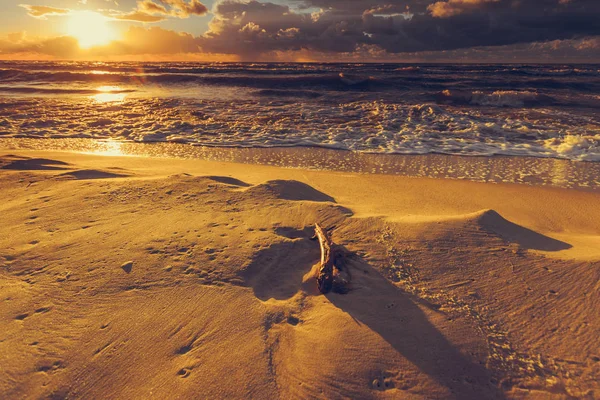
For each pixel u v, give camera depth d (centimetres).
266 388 215
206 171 722
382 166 798
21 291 300
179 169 731
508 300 280
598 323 255
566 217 539
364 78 2428
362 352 236
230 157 866
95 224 411
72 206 458
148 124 1212
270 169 763
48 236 385
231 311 276
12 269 330
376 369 225
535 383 216
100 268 327
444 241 354
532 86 2431
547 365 227
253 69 3984
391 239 362
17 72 3047
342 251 339
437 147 948
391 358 232
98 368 230
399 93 2061
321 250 341
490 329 253
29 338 252
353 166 798
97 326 263
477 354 233
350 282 303
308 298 293
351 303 282
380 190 634
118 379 223
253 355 236
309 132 1106
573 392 211
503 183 687
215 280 311
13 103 1596
